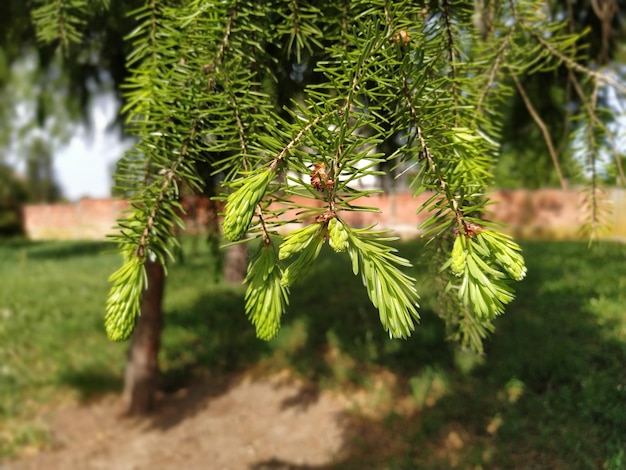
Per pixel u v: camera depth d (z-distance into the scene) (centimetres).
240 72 79
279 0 87
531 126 251
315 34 92
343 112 65
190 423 427
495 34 109
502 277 56
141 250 74
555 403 365
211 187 123
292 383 471
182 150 79
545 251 871
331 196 61
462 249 59
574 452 312
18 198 2014
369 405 419
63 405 448
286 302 70
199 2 81
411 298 60
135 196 78
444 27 85
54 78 268
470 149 76
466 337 117
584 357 416
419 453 349
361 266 60
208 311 625
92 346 544
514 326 486
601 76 113
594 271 669
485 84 104
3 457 378
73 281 835
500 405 378
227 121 76
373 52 63
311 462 368
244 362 517
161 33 90
